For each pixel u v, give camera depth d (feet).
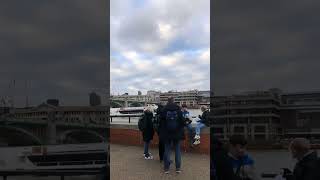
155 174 18.90
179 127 19.08
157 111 20.70
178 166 19.06
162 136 19.20
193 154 24.11
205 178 17.87
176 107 19.04
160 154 22.30
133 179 17.94
